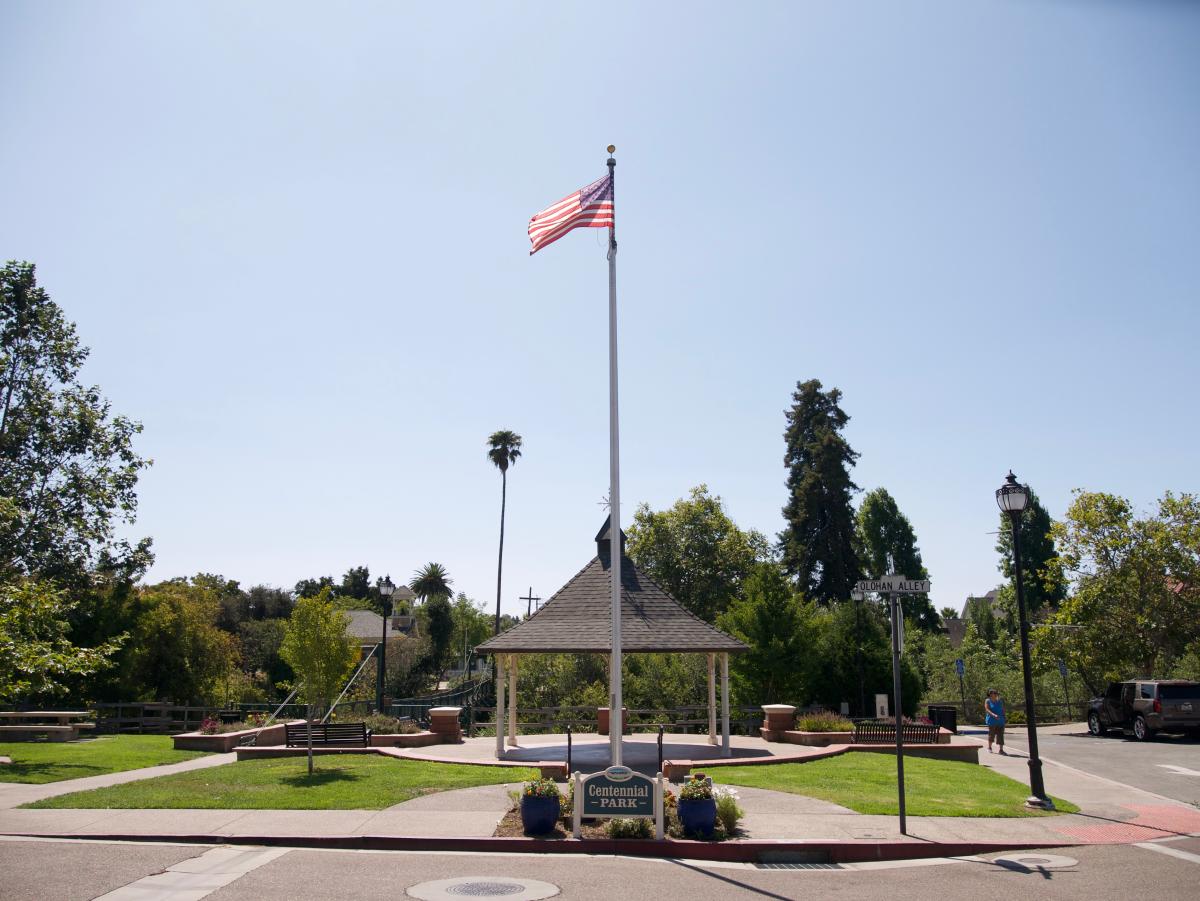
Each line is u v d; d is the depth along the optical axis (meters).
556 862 11.03
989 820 13.95
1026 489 16.50
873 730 22.77
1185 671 38.34
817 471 51.00
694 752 21.00
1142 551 35.69
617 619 13.34
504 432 71.38
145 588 46.19
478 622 97.50
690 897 9.35
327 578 102.94
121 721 31.12
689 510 61.72
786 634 33.22
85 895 8.77
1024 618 16.19
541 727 29.75
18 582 28.23
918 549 65.56
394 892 9.20
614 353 14.30
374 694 38.25
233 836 11.76
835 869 11.09
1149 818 14.45
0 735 25.33
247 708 35.53
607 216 14.95
